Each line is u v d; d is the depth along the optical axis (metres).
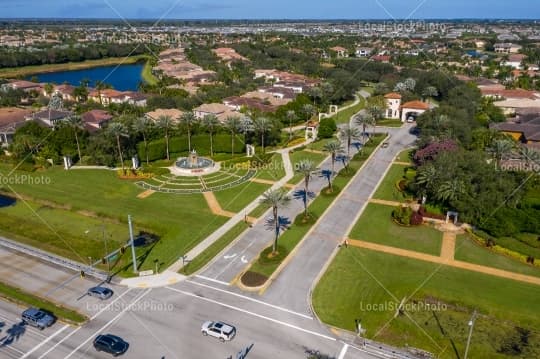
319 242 68.19
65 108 160.75
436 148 89.38
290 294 55.50
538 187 76.94
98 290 55.09
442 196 73.31
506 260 62.88
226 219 76.12
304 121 149.12
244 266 61.81
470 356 45.44
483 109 141.12
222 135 114.25
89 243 68.50
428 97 183.62
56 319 51.09
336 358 45.19
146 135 108.88
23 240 69.44
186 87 196.62
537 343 47.28
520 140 116.00
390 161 106.69
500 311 51.97
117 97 175.38
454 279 58.38
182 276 59.47
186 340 47.75
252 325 49.97
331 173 98.69
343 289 56.50
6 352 45.97
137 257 64.25
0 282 58.25
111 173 100.00
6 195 88.00
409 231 71.38
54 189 90.56
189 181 94.88
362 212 78.50
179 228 72.75
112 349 45.41
